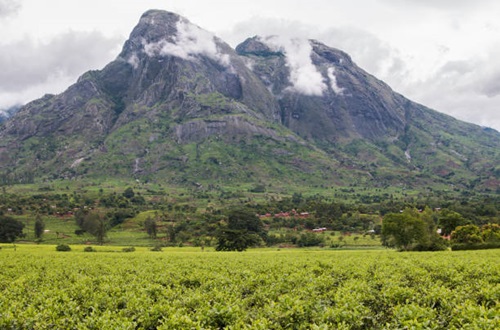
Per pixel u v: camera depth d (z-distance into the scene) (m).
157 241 140.50
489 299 22.11
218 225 156.88
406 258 50.81
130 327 16.92
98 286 29.36
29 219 177.62
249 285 28.73
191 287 31.06
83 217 166.75
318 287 26.64
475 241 87.06
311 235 132.38
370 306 22.00
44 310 19.39
